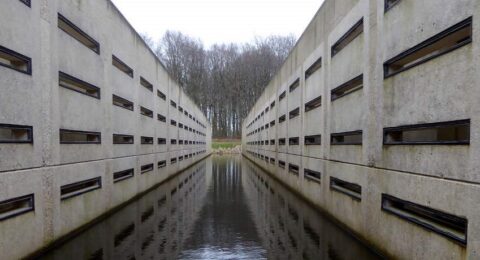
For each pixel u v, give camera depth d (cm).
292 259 523
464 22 363
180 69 6681
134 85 1079
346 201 693
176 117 1895
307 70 1013
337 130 755
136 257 529
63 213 620
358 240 628
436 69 405
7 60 524
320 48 886
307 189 1023
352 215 661
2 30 464
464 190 354
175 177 1775
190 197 1126
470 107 349
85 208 709
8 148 474
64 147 630
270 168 1869
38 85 548
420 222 429
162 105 1513
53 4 594
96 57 780
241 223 764
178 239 631
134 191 1075
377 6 564
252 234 669
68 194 646
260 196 1153
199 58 6831
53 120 592
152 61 1313
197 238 639
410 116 462
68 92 647
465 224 353
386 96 531
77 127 686
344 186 756
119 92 936
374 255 543
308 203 1005
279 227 728
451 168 377
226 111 6756
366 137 600
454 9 379
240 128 6662
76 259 520
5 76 469
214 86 6756
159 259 521
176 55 6756
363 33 617
